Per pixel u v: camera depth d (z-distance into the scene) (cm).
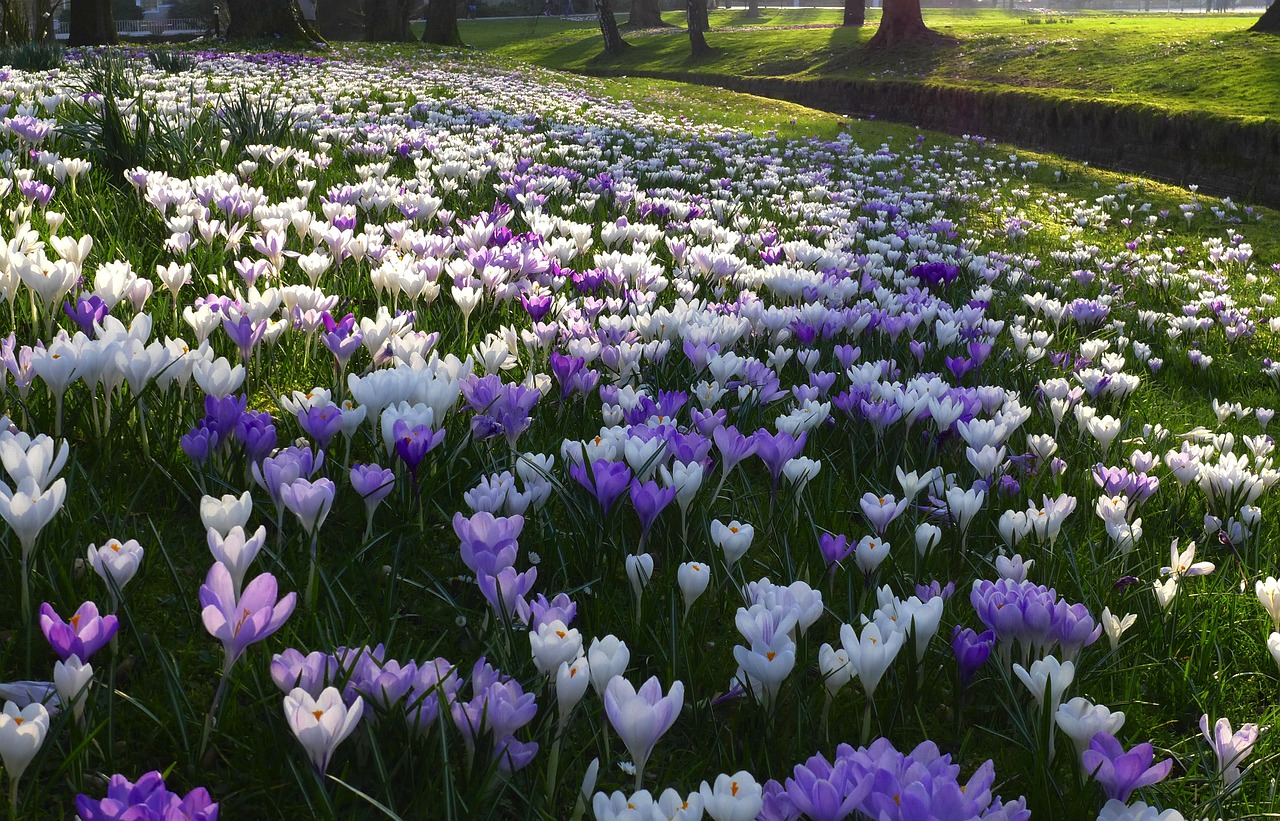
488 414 319
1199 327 793
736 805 150
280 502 239
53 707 182
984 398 406
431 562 289
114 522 260
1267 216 1552
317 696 177
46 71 1484
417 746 192
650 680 171
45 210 554
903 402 377
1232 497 387
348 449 296
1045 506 307
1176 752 253
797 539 328
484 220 633
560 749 192
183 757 196
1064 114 2417
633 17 6800
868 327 561
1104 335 743
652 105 2366
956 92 2867
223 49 2619
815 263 696
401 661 233
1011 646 250
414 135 1065
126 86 1038
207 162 786
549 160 1189
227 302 366
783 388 473
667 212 865
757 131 2036
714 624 281
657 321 434
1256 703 285
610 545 281
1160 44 3091
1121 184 1731
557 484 286
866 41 4328
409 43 3831
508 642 215
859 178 1403
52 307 342
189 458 293
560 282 525
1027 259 959
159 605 247
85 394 318
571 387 365
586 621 252
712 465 313
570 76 3144
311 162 834
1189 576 336
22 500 195
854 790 149
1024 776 225
